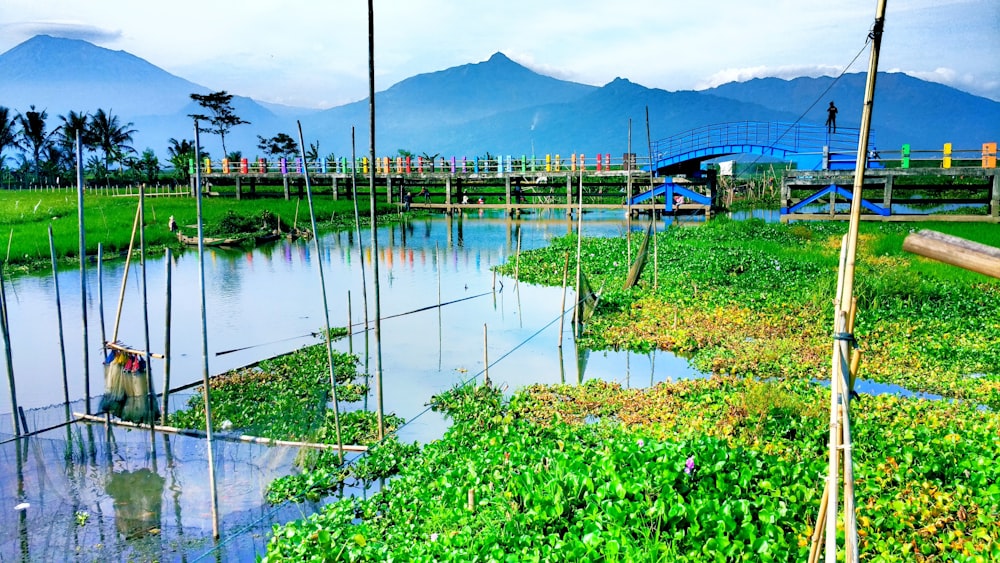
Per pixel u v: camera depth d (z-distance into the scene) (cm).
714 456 897
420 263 3316
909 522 773
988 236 3019
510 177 5191
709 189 4834
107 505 962
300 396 1383
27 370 1684
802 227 3541
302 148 1188
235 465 1043
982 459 884
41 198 5547
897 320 1812
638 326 1912
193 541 900
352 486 1077
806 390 1325
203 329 917
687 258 2770
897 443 1000
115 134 7612
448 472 992
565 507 827
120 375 1205
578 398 1388
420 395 1484
